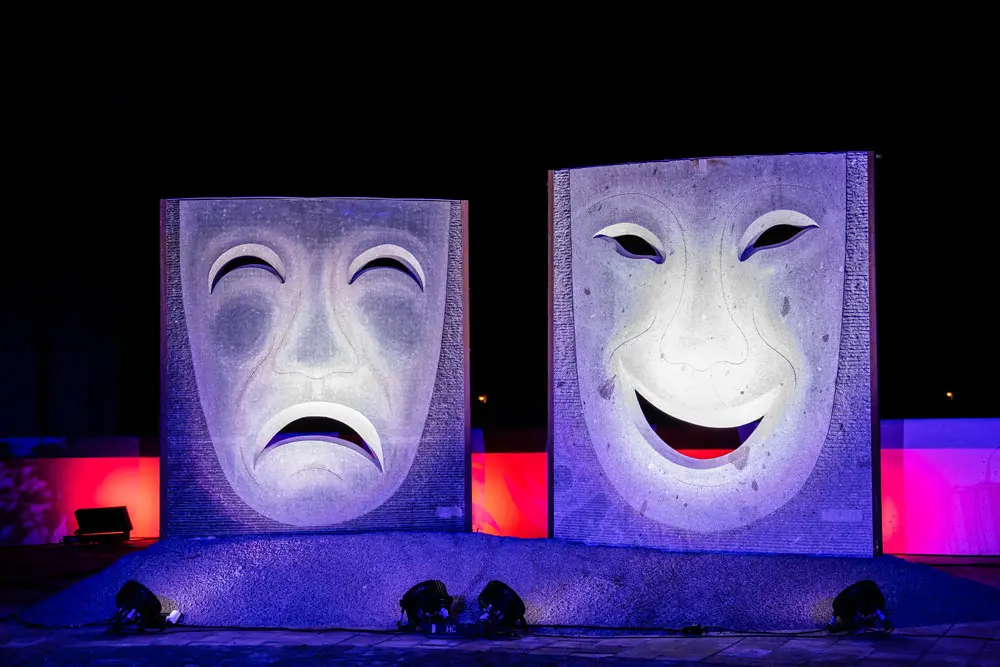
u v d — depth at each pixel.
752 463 10.07
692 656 7.80
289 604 9.38
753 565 9.70
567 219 10.78
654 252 15.82
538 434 13.61
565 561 9.94
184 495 10.73
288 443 10.77
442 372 10.91
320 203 10.91
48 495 14.27
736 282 10.19
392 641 8.51
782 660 7.60
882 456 12.42
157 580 9.73
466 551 10.19
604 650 8.07
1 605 10.12
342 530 10.72
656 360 10.31
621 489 10.40
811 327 10.01
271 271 10.86
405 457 10.81
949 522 12.20
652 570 9.71
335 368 10.79
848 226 10.02
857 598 8.33
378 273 10.88
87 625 9.16
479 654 7.99
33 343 16.80
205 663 7.80
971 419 12.25
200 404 10.79
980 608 8.94
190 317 10.84
